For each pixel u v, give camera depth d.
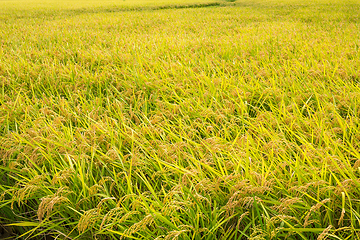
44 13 22.59
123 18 17.81
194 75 5.04
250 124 3.25
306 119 3.39
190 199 2.19
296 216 2.16
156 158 2.54
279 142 2.80
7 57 6.40
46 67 5.58
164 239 1.78
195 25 13.74
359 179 2.14
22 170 2.57
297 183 2.27
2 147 2.81
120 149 2.85
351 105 3.68
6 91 4.79
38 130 3.12
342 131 3.14
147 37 9.75
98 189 2.34
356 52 6.28
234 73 5.50
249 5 28.34
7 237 2.55
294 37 8.91
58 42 8.71
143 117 3.75
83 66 5.83
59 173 2.51
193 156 2.72
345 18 15.75
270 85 4.60
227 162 2.61
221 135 3.19
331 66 5.41
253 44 7.68
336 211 2.27
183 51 7.16
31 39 9.22
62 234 2.26
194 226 2.11
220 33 11.31
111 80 5.12
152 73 5.21
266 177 2.25
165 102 3.96
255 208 2.16
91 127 3.25
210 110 3.55
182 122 3.61
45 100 4.07
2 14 21.36
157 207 2.19
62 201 2.24
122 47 7.57
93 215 2.00
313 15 17.47
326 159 2.41
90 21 16.05
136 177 2.59
